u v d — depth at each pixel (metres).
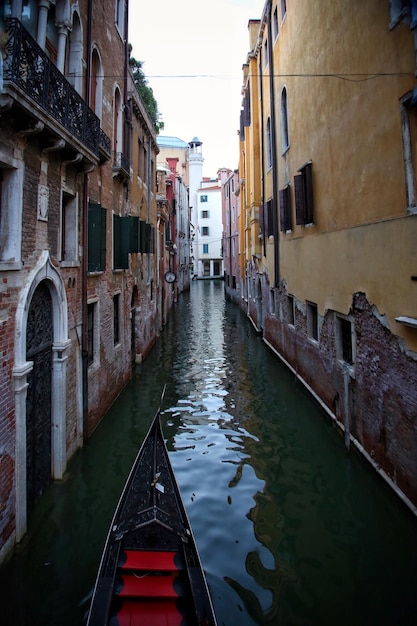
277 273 14.00
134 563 4.18
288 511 5.92
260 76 16.39
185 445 8.05
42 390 6.09
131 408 10.00
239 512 5.91
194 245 63.28
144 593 3.89
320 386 9.30
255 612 4.22
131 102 11.73
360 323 6.94
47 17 6.36
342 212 7.68
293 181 11.31
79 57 7.43
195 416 9.50
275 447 7.89
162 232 21.86
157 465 6.01
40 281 5.65
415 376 5.22
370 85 6.31
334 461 7.25
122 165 10.49
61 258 6.90
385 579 4.64
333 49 7.82
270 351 15.77
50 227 6.06
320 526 5.58
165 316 23.14
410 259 5.32
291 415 9.42
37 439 5.88
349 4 6.98
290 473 6.95
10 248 4.93
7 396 4.79
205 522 5.68
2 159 4.62
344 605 4.30
